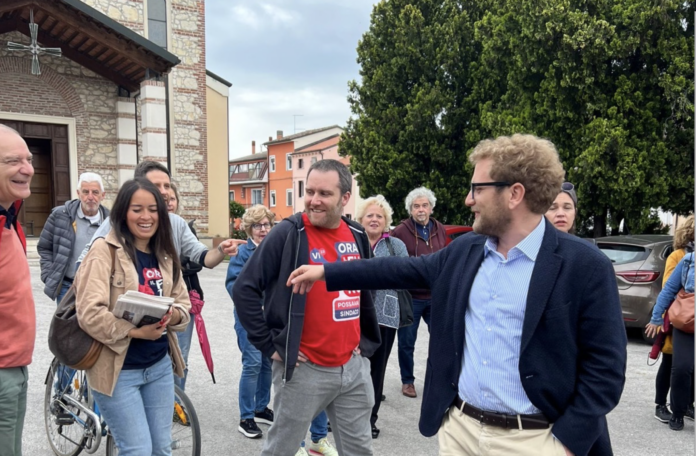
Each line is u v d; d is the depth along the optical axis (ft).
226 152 68.39
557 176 5.93
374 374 13.52
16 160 7.39
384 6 61.72
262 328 8.38
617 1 41.24
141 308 7.80
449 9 60.08
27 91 50.83
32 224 57.11
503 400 5.89
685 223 14.66
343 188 8.75
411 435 13.66
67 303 8.21
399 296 13.80
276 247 8.50
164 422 8.80
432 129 57.67
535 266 5.81
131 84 54.80
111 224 8.52
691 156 40.60
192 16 61.87
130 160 55.42
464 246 6.64
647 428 14.32
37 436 13.01
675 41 39.24
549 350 5.68
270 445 8.70
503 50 48.75
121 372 8.21
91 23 44.45
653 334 14.71
